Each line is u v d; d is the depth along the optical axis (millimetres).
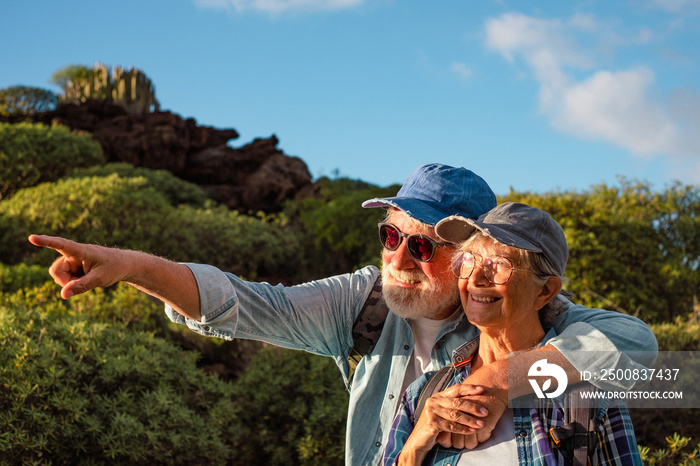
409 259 1837
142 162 18250
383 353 1947
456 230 1612
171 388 4410
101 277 1463
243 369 6027
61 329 4449
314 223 13758
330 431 4449
